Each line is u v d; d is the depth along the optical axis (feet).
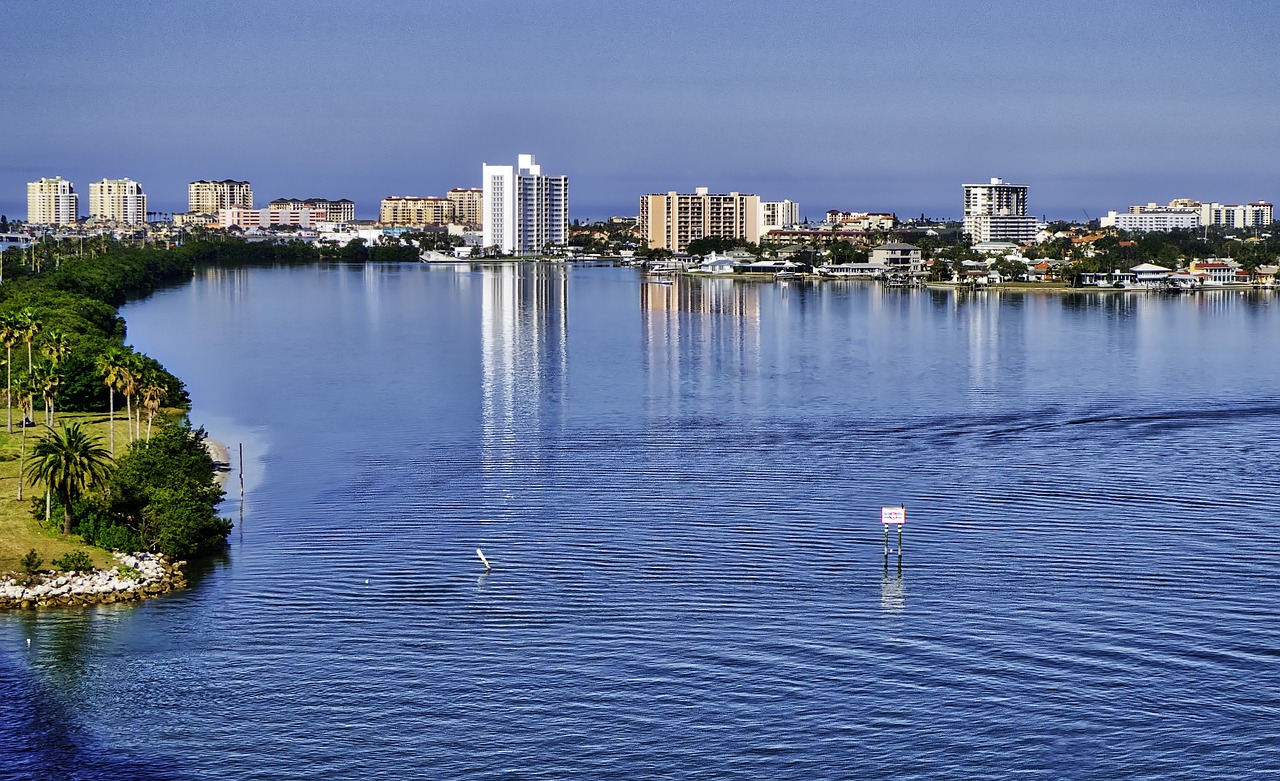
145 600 500.33
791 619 479.82
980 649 453.17
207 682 433.48
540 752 390.01
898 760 384.06
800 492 653.30
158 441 642.63
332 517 609.42
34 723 408.05
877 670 437.58
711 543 566.77
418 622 479.41
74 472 548.31
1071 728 399.65
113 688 429.38
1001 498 640.99
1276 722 402.52
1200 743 391.45
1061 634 464.65
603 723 405.80
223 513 617.21
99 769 384.06
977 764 381.81
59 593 499.51
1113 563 538.06
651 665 442.91
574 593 506.89
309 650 456.86
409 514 614.34
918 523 596.70
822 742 393.50
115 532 552.41
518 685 429.79
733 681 430.61
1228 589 507.71
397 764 384.68
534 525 595.47
